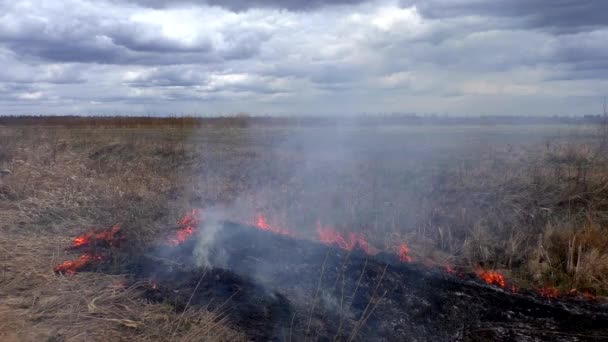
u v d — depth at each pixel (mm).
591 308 5059
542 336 4449
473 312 4773
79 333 3914
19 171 9781
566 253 6336
